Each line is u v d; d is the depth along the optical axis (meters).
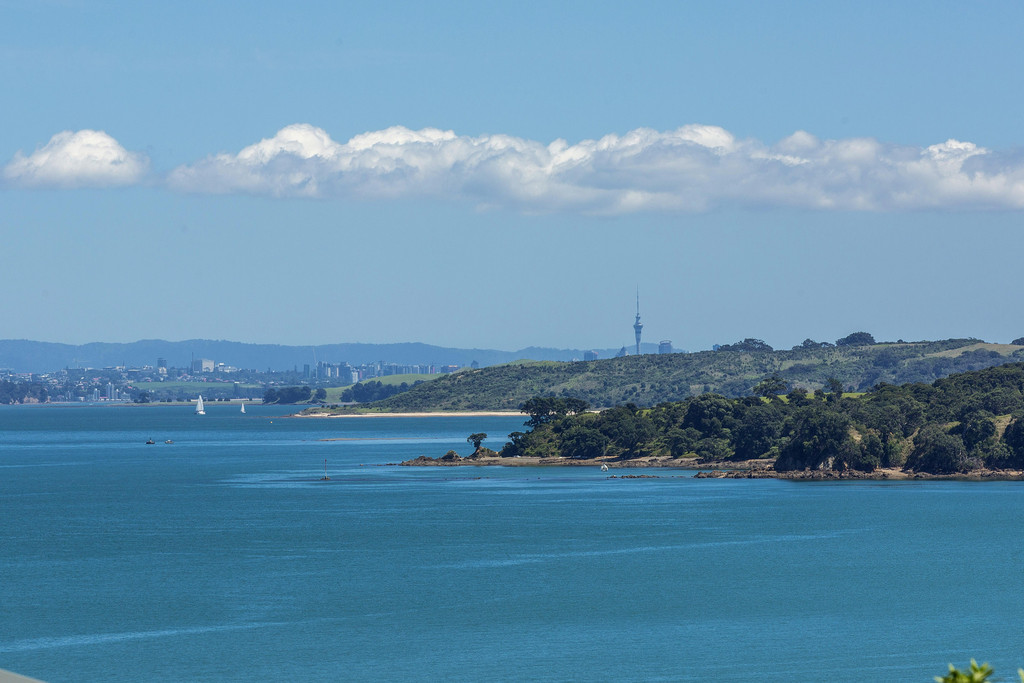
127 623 185.12
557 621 185.75
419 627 181.62
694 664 159.25
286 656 164.25
